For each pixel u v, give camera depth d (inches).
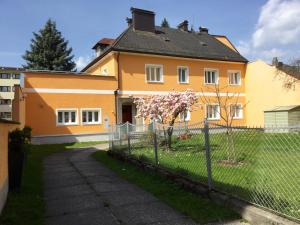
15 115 649.0
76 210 247.4
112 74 947.3
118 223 214.4
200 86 1082.7
